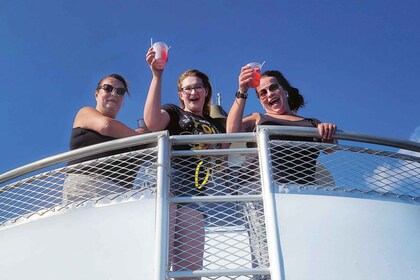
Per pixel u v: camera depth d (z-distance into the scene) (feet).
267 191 6.95
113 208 7.20
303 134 7.63
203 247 6.89
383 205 7.32
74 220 7.22
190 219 6.99
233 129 8.41
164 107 8.65
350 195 7.37
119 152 8.36
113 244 6.82
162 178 6.95
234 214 7.29
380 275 6.53
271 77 9.68
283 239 6.70
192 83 9.06
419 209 7.44
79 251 6.89
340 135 7.72
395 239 6.93
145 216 6.98
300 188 7.29
